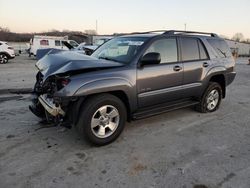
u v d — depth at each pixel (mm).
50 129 4430
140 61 4066
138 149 3762
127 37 4758
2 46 16922
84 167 3238
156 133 4375
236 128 4715
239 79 11352
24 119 4914
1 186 2807
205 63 5160
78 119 3652
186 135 4320
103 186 2859
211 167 3285
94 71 3656
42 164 3283
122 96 4031
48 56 4176
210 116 5375
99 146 3822
